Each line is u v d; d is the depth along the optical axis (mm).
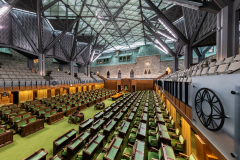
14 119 7648
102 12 18266
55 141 5477
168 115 9742
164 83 12609
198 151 4152
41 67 18531
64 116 10867
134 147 4570
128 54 37344
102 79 36781
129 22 21734
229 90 2111
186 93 4965
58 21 20016
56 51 22812
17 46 15312
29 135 7211
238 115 1877
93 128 6781
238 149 1852
